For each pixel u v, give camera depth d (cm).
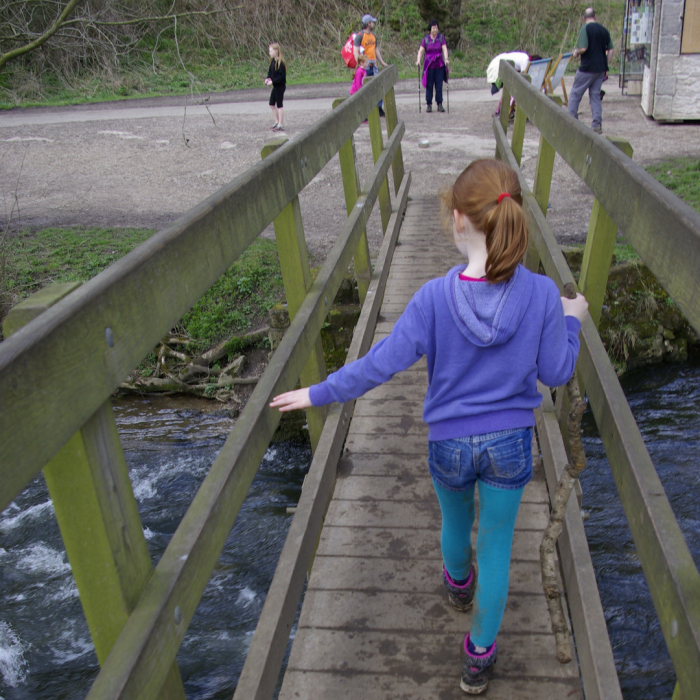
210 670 445
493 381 160
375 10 2109
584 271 274
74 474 109
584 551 205
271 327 649
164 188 1036
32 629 480
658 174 887
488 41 2059
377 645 207
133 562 121
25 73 1839
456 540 192
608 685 165
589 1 2139
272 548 547
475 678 184
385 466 299
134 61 1953
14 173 1148
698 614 118
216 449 645
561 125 312
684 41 1131
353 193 407
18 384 85
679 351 704
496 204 149
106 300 111
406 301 493
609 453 190
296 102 1587
